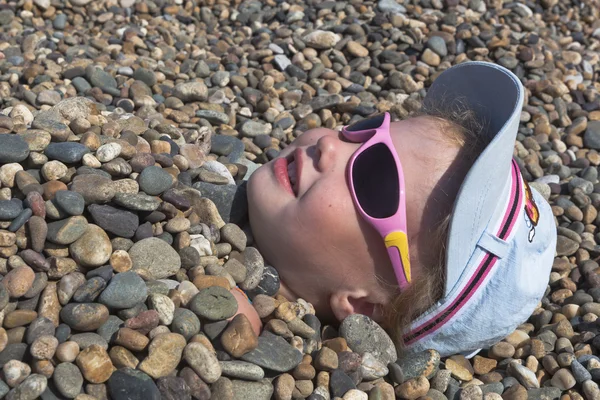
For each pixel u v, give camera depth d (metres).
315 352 0.59
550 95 1.04
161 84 0.94
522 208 0.64
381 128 0.64
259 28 1.15
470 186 0.58
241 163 0.78
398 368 0.60
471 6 1.23
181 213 0.63
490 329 0.64
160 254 0.58
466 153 0.63
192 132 0.77
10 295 0.53
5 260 0.55
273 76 1.01
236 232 0.64
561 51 1.17
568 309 0.73
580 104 1.05
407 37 1.09
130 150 0.63
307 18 1.17
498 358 0.68
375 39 1.09
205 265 0.61
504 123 0.61
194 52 1.04
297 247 0.63
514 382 0.65
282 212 0.63
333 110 0.97
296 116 0.94
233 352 0.54
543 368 0.67
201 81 0.93
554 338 0.69
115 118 0.74
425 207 0.61
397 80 1.03
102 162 0.62
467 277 0.62
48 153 0.61
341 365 0.59
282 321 0.59
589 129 1.00
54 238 0.55
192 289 0.57
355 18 1.15
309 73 1.03
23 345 0.51
